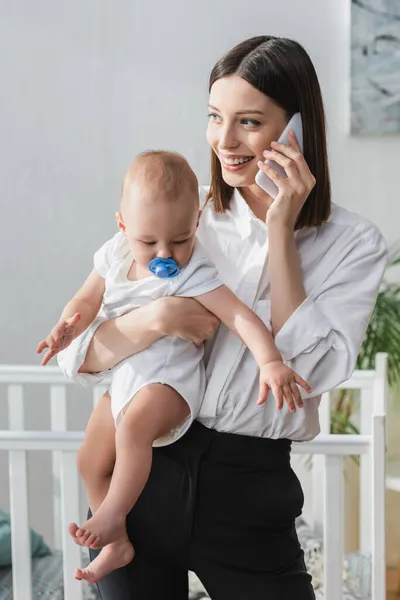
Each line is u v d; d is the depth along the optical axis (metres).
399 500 3.19
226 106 1.36
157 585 1.43
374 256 1.41
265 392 1.29
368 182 3.02
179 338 1.39
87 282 1.54
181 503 1.38
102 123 2.99
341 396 2.94
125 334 1.39
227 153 1.38
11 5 2.95
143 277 1.42
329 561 1.81
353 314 1.38
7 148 3.00
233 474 1.38
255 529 1.40
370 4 2.91
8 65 2.97
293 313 1.34
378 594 1.82
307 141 1.38
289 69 1.35
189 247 1.37
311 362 1.36
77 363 1.44
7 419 3.07
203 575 1.41
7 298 3.05
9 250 3.04
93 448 1.48
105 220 3.03
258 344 1.32
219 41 2.96
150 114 2.99
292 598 1.42
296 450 1.80
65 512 1.87
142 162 1.35
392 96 2.94
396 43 2.92
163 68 2.97
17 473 1.85
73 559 1.88
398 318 2.89
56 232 3.03
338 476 1.80
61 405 2.66
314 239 1.42
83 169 3.01
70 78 2.98
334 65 2.96
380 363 2.46
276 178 1.35
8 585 2.20
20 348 3.07
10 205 3.02
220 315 1.36
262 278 1.43
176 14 2.95
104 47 2.96
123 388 1.39
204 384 1.40
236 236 1.45
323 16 2.94
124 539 1.39
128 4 2.95
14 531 1.87
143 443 1.35
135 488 1.34
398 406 3.05
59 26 2.96
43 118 2.99
